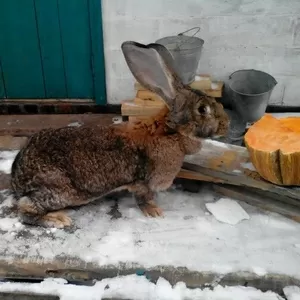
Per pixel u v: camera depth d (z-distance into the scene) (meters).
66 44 1.14
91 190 0.89
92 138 0.87
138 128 0.88
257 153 0.87
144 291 0.80
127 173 0.88
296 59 1.13
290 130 0.91
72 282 0.84
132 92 1.19
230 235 0.87
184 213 0.92
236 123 1.12
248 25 1.10
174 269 0.82
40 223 0.89
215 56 1.14
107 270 0.82
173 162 0.88
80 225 0.90
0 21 1.11
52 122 1.18
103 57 1.14
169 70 0.83
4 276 0.85
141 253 0.84
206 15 1.09
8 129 1.16
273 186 0.89
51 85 1.19
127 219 0.91
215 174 0.93
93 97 1.20
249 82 1.15
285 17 1.08
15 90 1.20
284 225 0.89
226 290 0.81
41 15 1.10
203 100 0.83
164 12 1.09
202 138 0.86
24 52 1.15
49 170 0.85
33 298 0.81
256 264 0.82
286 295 0.80
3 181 1.00
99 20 1.09
